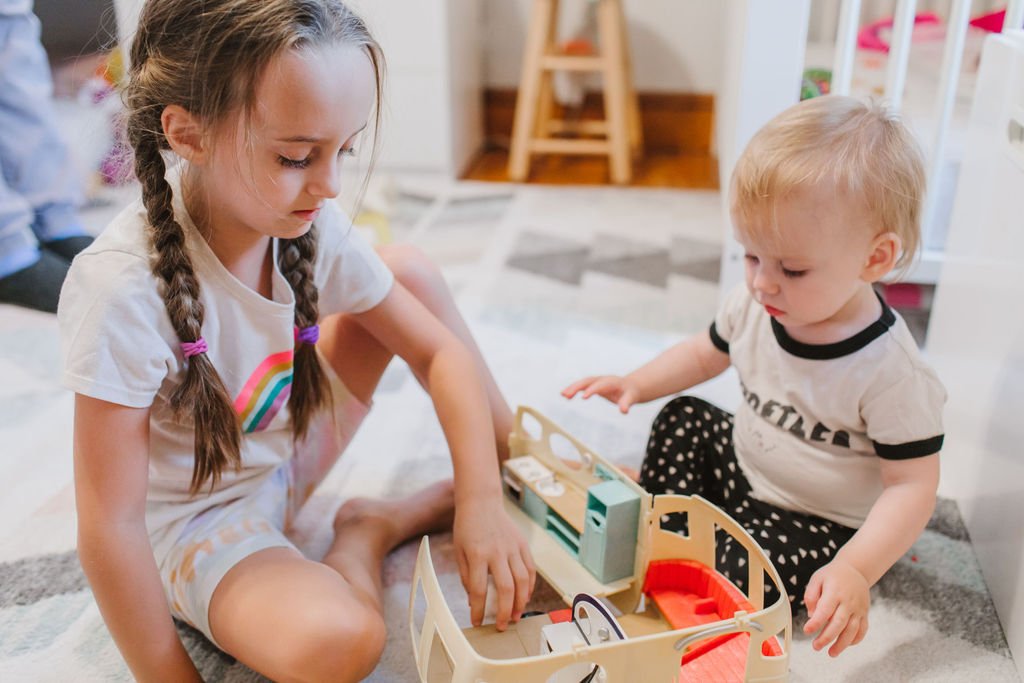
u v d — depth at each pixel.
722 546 0.94
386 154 2.52
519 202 2.31
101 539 0.72
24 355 1.48
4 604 0.94
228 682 0.82
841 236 0.83
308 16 0.65
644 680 0.67
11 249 1.63
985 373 1.03
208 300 0.78
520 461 1.00
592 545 0.86
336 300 0.91
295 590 0.75
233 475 0.87
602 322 1.61
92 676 0.84
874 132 0.85
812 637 0.89
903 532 0.84
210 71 0.65
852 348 0.90
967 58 1.72
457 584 0.96
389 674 0.83
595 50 2.55
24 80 1.66
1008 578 0.89
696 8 2.67
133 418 0.73
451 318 1.08
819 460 0.94
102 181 1.78
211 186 0.73
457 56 2.47
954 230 1.23
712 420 1.08
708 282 1.79
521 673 0.63
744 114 1.34
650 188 2.43
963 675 0.84
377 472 1.17
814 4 2.27
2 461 1.19
